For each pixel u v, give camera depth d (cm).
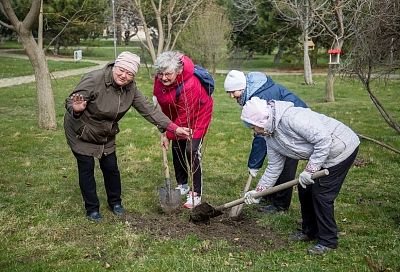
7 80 2278
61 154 917
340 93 2044
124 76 520
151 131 1167
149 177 774
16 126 1180
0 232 537
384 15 566
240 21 2898
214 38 2530
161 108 626
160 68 566
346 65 682
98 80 528
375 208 630
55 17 1788
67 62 3194
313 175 456
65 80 2264
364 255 482
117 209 599
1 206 617
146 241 518
